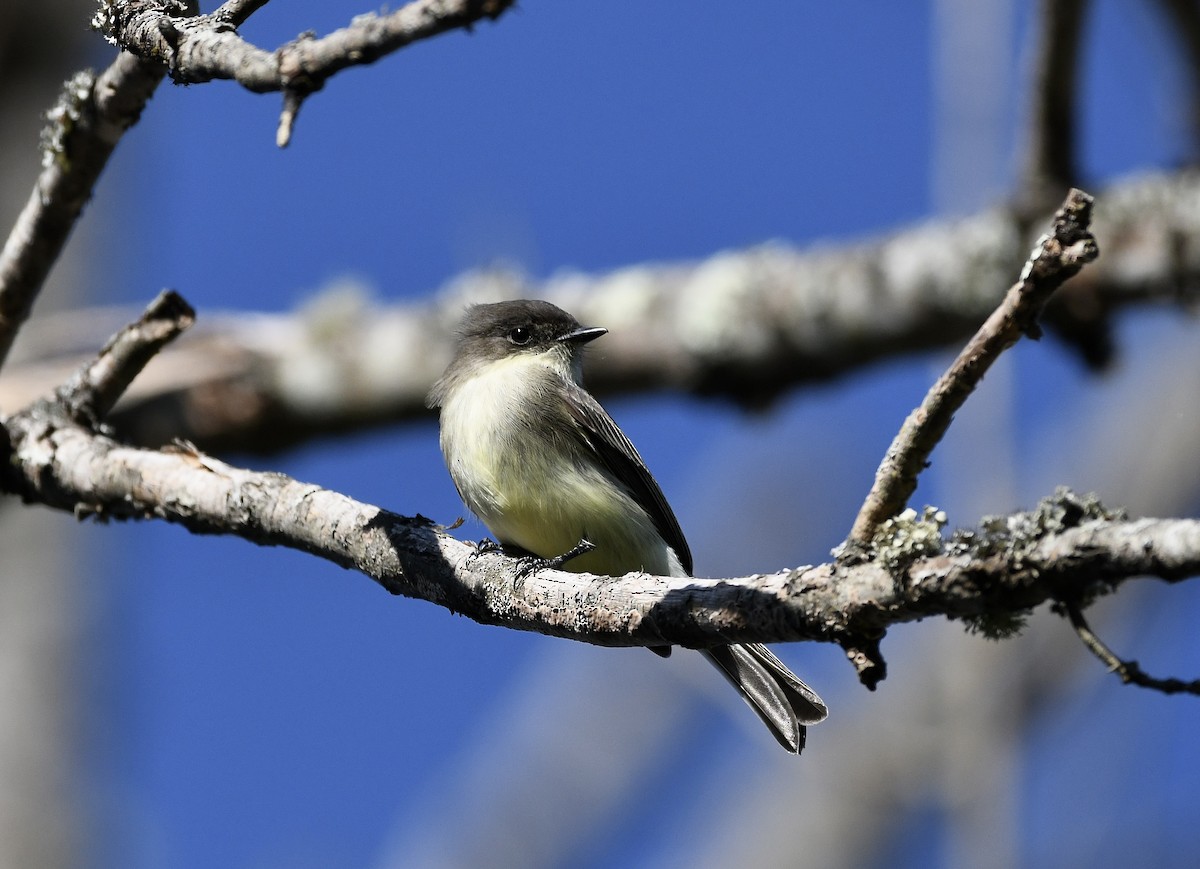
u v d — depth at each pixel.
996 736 8.79
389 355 12.93
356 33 5.69
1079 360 12.12
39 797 9.64
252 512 7.42
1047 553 4.89
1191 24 11.38
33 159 11.05
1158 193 11.70
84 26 11.39
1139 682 4.82
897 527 5.36
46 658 10.03
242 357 12.88
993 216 12.14
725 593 5.85
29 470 8.12
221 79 6.00
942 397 5.34
